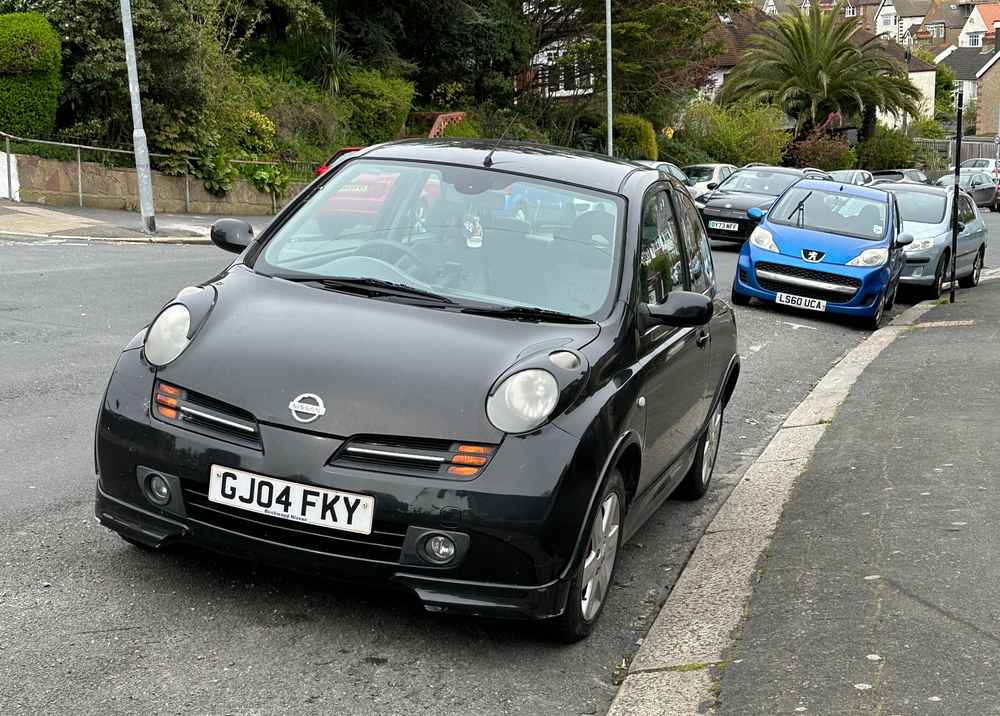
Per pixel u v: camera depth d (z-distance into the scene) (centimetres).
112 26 2317
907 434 764
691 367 563
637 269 506
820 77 5928
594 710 389
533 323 464
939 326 1430
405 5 3962
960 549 526
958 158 1745
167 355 438
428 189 535
